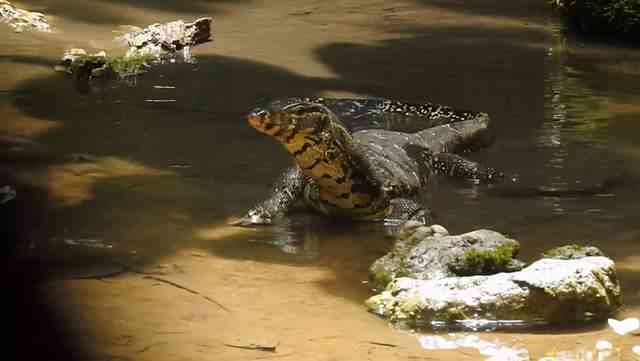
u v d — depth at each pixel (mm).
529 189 12781
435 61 20047
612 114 16219
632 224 11445
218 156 13688
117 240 10602
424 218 11703
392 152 12953
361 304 9242
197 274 9820
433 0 27109
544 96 17422
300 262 10312
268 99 16641
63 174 12633
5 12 21812
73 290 9281
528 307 8820
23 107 15570
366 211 11766
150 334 8414
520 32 23219
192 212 11586
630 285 9688
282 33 22219
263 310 9016
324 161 11344
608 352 8242
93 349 8109
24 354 7973
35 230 10781
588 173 13336
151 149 13820
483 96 17406
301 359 8039
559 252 9727
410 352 8227
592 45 22000
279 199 11797
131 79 17688
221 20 23359
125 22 22484
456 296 8859
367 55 20406
